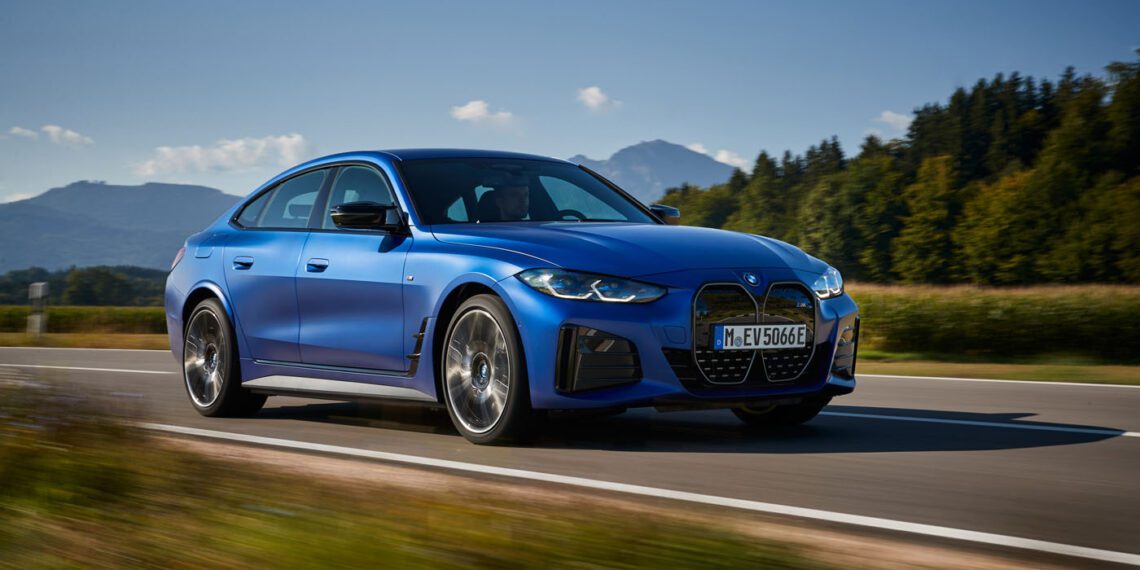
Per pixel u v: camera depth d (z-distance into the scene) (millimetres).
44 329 17766
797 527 3186
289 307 5738
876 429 5430
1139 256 93562
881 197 124562
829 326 4906
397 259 5172
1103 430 5352
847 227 126500
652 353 4508
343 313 5438
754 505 3494
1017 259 103562
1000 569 2658
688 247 4820
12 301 176625
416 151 5812
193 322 6348
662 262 4664
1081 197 99875
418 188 5422
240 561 2510
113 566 2570
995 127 150875
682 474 4109
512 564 2398
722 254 4812
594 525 2730
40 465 3531
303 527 2762
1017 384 8039
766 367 4730
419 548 2525
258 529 2762
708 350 4578
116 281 131500
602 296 4523
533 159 6039
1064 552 2889
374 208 5195
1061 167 101688
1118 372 9273
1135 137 98438
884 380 8477
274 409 6586
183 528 2832
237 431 5477
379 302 5234
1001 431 5336
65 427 4152
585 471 4168
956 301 13914
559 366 4520
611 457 4520
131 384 8414
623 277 4566
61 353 12844
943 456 4559
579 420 5711
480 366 4828
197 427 5699
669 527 2717
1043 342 13445
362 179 5695
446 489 3502
